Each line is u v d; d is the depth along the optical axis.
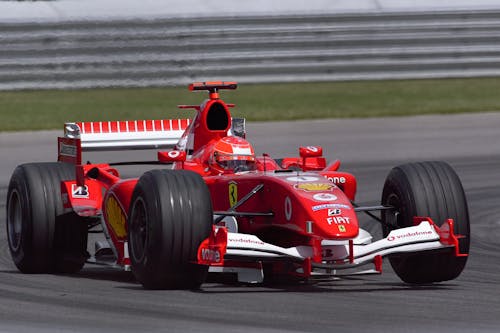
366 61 91.12
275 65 90.19
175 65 88.75
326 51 90.69
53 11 90.88
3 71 85.06
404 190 26.73
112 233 28.69
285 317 21.95
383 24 91.06
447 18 91.12
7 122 77.62
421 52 91.25
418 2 95.69
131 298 24.52
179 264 24.78
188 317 21.98
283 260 24.56
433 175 26.88
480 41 91.50
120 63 87.50
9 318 22.31
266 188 26.44
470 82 101.06
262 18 89.50
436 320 21.73
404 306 23.47
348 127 75.19
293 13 92.69
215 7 96.44
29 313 22.86
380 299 24.42
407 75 91.25
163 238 24.47
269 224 26.36
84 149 35.62
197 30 88.75
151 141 36.50
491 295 25.20
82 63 86.81
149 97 92.25
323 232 24.03
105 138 35.88
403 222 26.83
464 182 51.62
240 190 27.42
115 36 87.25
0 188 50.47
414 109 84.31
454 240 25.17
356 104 87.75
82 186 30.12
